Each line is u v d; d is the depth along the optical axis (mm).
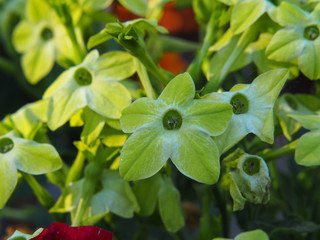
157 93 341
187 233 437
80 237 285
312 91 379
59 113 322
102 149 324
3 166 312
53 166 312
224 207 329
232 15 323
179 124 292
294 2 335
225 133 292
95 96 319
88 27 414
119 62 327
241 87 303
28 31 434
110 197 326
